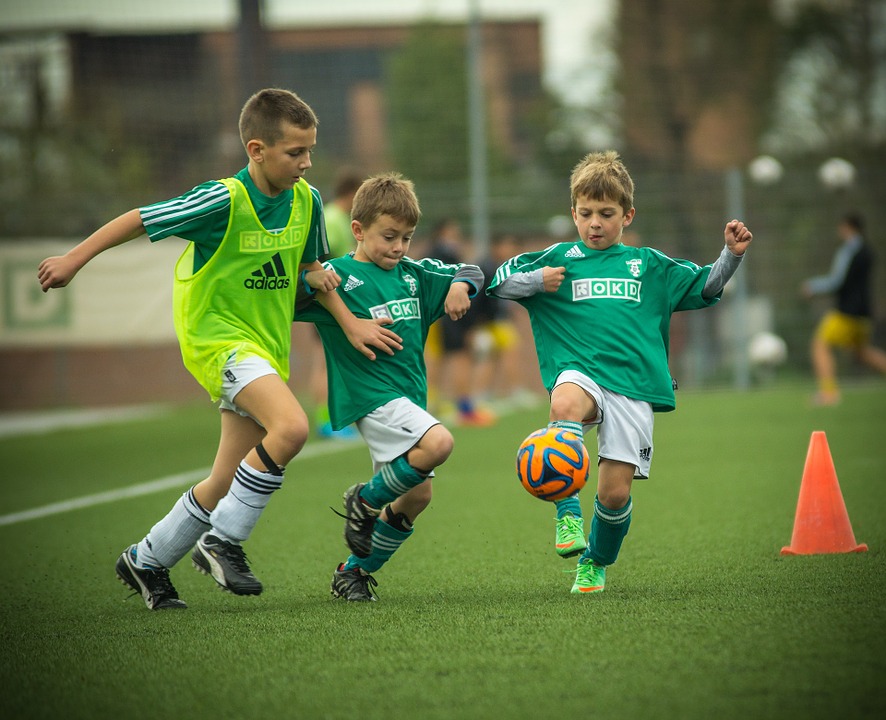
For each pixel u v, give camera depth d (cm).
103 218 6706
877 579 1692
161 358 6975
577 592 1691
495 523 2481
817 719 1077
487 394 6359
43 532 2597
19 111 8225
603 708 1121
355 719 1119
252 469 1619
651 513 2506
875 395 5959
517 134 12469
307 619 1567
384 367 1714
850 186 6881
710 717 1087
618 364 1691
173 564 1723
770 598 1568
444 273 1809
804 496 1986
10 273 6212
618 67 10281
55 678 1316
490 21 12325
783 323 7212
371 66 12400
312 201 1744
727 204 7244
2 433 5422
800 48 10094
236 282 1669
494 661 1295
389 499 1673
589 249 1764
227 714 1155
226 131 8781
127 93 8650
